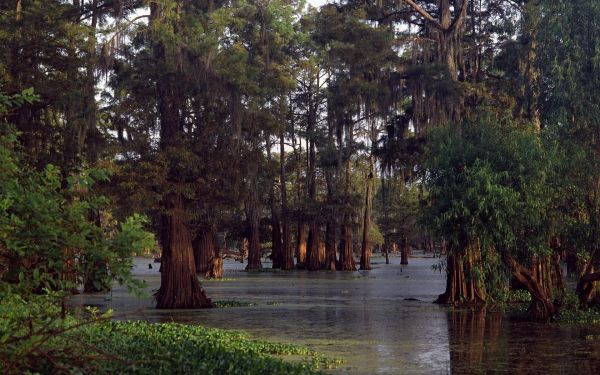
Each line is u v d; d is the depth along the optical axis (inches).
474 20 1764.3
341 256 3181.6
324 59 2970.0
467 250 1047.6
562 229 1018.1
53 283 351.9
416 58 1561.3
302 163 3543.3
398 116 1660.9
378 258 5374.0
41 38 1253.7
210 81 1245.1
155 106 1311.5
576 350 738.8
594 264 1083.3
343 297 1573.6
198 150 1273.4
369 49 1517.0
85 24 1323.8
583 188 1040.8
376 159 1802.4
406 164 1583.4
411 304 1368.1
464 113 1573.6
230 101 1266.0
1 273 356.2
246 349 679.7
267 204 3336.6
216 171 1291.8
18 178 369.4
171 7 1235.2
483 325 984.9
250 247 3223.4
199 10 1290.6
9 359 321.7
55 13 1283.2
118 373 422.0
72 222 347.9
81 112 1237.7
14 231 338.0
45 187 358.3
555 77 1096.8
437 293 1695.4
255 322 1035.9
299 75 3235.7
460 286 1365.7
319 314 1162.6
